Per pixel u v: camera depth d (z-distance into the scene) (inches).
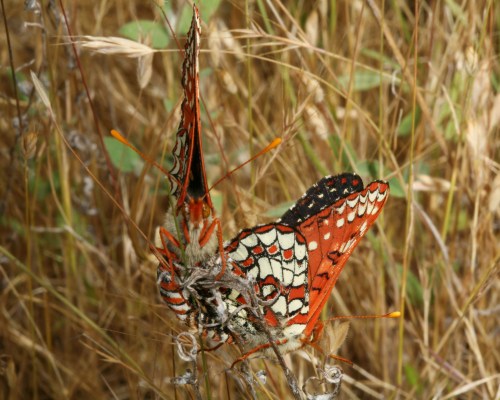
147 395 16.1
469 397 16.0
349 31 16.6
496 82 16.8
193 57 13.3
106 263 16.4
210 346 14.8
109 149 16.2
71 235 16.6
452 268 16.1
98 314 16.6
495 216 16.9
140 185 15.4
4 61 17.5
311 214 14.1
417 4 15.3
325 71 16.0
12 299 16.9
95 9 17.5
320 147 16.5
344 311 16.4
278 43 15.3
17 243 16.8
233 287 13.7
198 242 13.6
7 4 17.9
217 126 16.1
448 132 16.4
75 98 16.4
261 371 14.4
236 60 17.3
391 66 16.8
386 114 16.2
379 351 16.5
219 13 17.7
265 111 17.1
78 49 16.3
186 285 13.6
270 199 16.8
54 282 17.1
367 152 17.0
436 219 16.7
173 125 15.4
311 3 17.2
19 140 15.5
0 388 16.3
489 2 15.7
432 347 16.5
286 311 14.1
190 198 13.5
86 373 16.3
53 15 15.7
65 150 16.2
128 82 18.3
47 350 16.0
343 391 16.3
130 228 15.5
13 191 16.7
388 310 16.6
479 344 16.3
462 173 16.0
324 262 14.1
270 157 15.7
